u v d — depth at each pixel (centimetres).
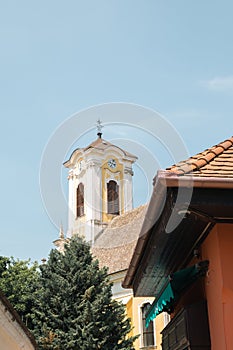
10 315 1202
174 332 957
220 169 728
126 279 1168
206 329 807
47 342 2694
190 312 818
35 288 3073
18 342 1441
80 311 2817
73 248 2995
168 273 1045
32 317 2884
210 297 788
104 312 2823
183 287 912
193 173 705
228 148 835
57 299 2833
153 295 1219
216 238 750
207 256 803
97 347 2706
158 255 920
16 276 3372
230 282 722
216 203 693
